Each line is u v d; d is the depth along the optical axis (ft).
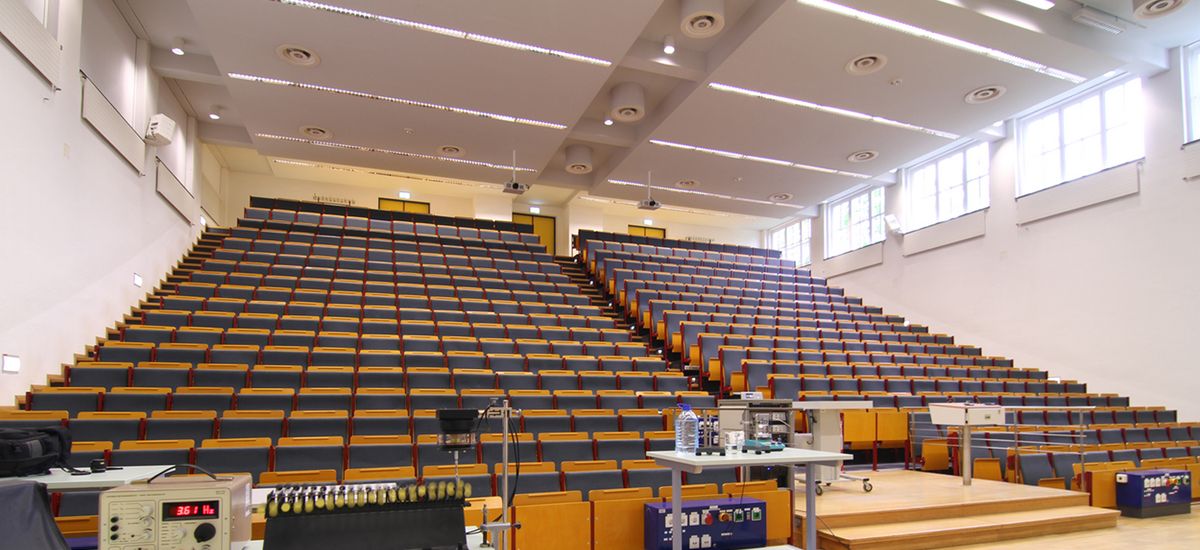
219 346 20.17
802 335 30.55
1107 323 27.61
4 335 15.62
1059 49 22.93
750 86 25.32
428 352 22.56
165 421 14.99
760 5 21.45
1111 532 15.70
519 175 35.47
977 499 15.88
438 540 6.54
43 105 17.19
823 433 16.51
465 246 36.94
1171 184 25.52
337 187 45.16
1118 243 27.43
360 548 6.32
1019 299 31.48
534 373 21.52
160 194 26.84
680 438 10.78
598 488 13.84
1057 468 18.95
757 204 41.52
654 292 31.99
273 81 24.57
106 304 21.56
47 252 17.61
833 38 21.98
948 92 25.66
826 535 13.67
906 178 39.06
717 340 26.27
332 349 21.47
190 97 30.09
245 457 13.65
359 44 21.83
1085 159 29.27
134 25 24.03
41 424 14.11
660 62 24.03
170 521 6.10
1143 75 26.40
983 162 34.19
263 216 35.17
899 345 30.99
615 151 34.78
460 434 8.08
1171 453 20.61
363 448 14.49
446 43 21.79
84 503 11.13
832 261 45.03
